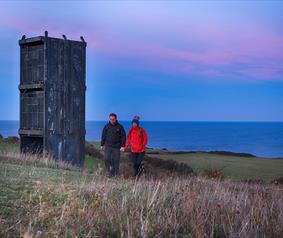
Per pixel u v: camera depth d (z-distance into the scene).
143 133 16.91
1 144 25.64
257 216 8.59
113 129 15.90
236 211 8.62
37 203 8.13
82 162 21.73
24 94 21.69
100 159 26.61
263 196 11.66
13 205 7.84
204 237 7.45
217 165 35.56
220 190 11.10
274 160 43.25
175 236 7.19
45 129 20.53
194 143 184.12
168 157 42.22
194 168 30.75
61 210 7.68
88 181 11.46
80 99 21.77
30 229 6.57
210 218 8.37
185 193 9.65
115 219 7.61
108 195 9.01
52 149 20.72
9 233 6.49
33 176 11.05
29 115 21.52
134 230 7.21
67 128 21.27
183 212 8.43
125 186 10.32
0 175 10.56
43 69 20.64
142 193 9.53
